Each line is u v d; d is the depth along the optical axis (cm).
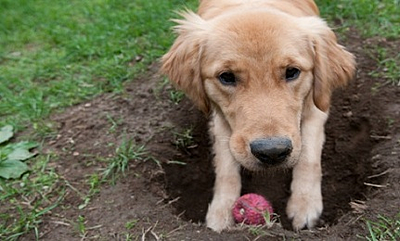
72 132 117
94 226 98
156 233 95
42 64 138
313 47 101
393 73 121
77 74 134
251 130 92
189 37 105
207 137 118
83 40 142
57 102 125
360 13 139
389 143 108
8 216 101
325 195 112
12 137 117
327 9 141
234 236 93
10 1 164
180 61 106
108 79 130
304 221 100
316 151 105
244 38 96
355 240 91
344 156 115
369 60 126
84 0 163
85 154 111
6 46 148
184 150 116
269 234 92
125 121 118
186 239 93
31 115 122
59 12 158
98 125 117
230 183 103
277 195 112
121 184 105
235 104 97
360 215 95
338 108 121
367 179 106
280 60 95
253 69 95
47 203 103
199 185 113
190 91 106
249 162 93
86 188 105
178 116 120
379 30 133
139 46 139
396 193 98
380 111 115
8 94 129
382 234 91
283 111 94
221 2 114
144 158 110
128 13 150
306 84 100
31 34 151
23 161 111
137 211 100
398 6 139
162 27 143
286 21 100
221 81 99
